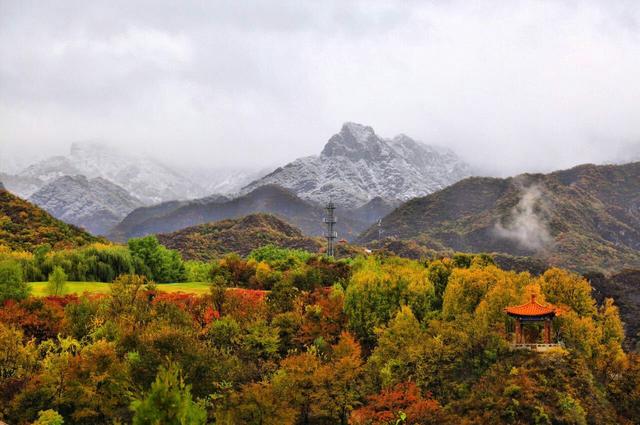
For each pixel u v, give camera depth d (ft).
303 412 226.99
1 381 213.25
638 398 247.70
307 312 309.83
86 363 210.59
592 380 239.50
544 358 231.71
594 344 271.69
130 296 298.97
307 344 285.23
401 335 261.24
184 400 158.92
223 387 216.33
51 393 205.67
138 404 157.69
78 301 293.02
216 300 319.47
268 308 317.83
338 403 224.33
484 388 222.48
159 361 220.02
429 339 249.14
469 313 286.66
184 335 237.45
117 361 217.36
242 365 239.91
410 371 239.50
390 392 220.43
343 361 233.35
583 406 218.79
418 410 206.69
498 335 243.19
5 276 294.46
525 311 244.22
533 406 210.79
